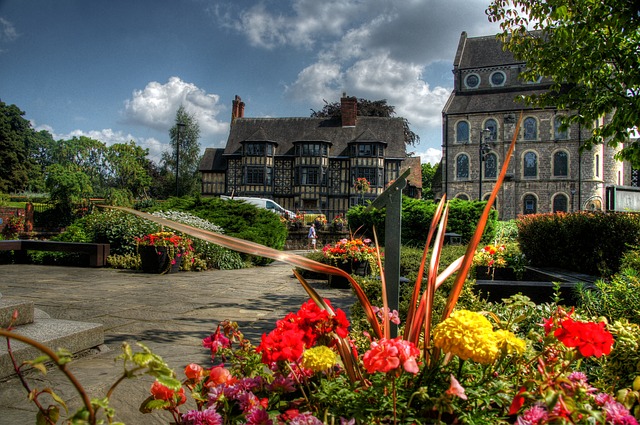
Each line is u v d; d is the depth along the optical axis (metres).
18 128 60.50
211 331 4.45
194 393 1.46
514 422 1.42
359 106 50.12
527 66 7.27
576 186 39.06
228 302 6.23
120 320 4.93
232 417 1.41
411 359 1.25
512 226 20.34
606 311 3.48
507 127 40.62
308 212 42.81
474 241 1.56
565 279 6.42
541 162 39.97
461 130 42.06
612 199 10.16
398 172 44.06
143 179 62.81
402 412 1.32
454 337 1.26
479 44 45.22
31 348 3.04
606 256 6.93
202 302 6.18
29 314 3.60
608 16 5.55
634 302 3.32
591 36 6.10
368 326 3.42
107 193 31.42
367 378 1.59
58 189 27.12
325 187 43.81
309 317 1.57
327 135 45.50
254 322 4.93
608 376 2.08
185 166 58.75
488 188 40.88
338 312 1.60
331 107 50.00
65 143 69.62
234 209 14.11
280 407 1.52
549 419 1.13
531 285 4.56
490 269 7.75
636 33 6.10
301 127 46.53
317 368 1.42
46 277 8.61
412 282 4.18
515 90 42.31
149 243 9.50
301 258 1.56
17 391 2.67
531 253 8.12
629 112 5.72
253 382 1.52
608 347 1.39
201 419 1.33
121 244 11.10
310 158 43.59
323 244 24.33
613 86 6.55
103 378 2.91
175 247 9.73
